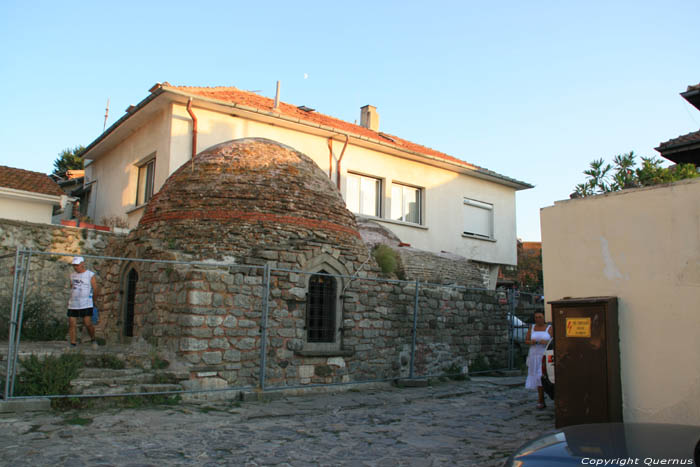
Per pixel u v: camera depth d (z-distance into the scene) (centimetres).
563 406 682
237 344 1006
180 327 976
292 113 1862
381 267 1354
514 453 393
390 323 1270
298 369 1085
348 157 1864
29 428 675
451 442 705
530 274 3180
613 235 720
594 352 668
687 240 652
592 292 730
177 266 1020
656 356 659
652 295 673
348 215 1302
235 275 1022
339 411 909
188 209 1161
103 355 935
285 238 1153
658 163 1920
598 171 1970
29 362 832
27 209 1727
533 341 984
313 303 1146
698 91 1024
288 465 580
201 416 806
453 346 1434
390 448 666
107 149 1955
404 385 1233
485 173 2275
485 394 1166
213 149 1279
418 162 2089
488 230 2372
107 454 587
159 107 1555
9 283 1385
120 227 1700
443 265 1695
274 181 1211
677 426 420
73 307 1032
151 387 875
